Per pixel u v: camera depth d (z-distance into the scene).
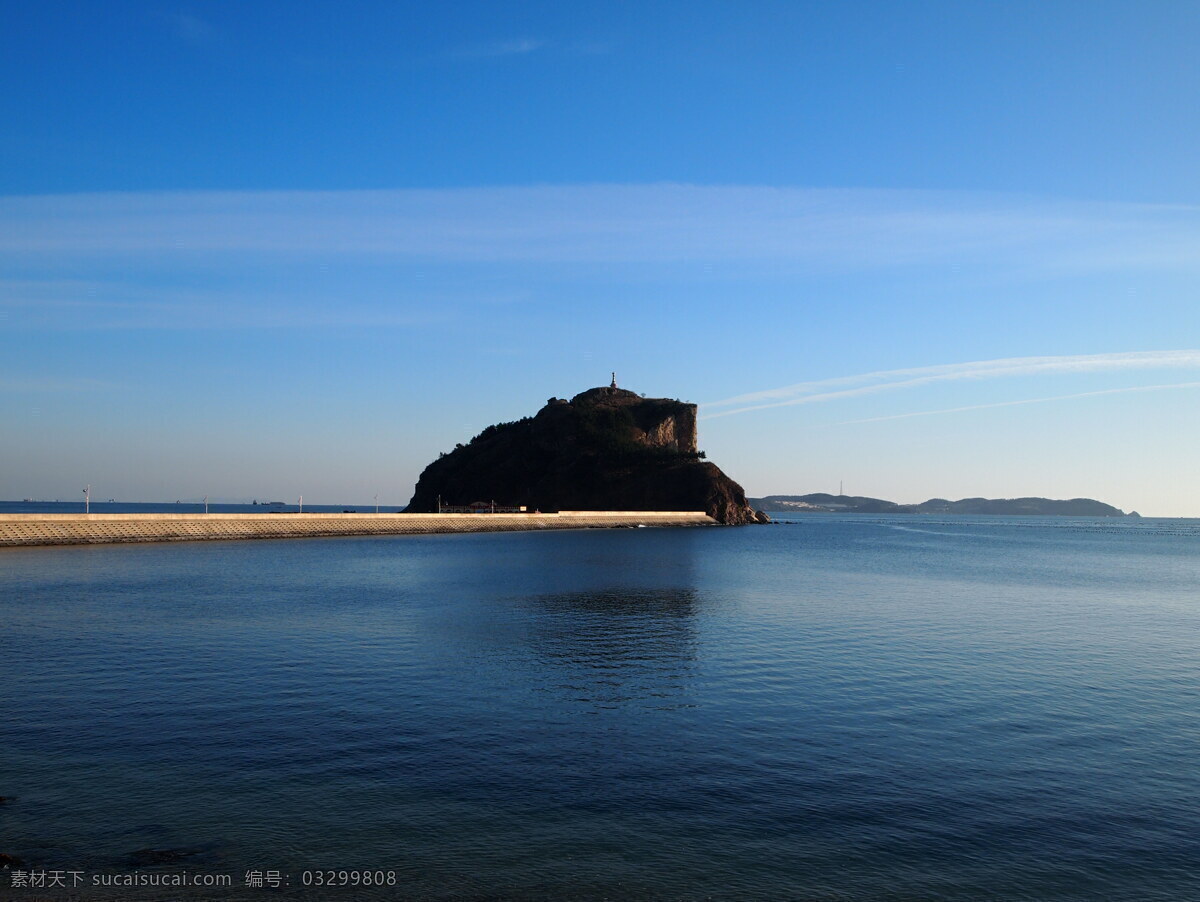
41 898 12.25
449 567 71.69
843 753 19.08
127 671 26.67
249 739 19.50
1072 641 34.88
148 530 101.88
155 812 15.30
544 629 36.06
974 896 12.77
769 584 58.59
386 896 12.48
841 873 13.39
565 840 14.36
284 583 55.44
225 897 12.38
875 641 33.84
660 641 33.16
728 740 19.89
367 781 16.91
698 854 13.92
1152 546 145.25
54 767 17.53
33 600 44.59
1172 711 23.14
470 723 21.00
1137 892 12.97
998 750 19.52
